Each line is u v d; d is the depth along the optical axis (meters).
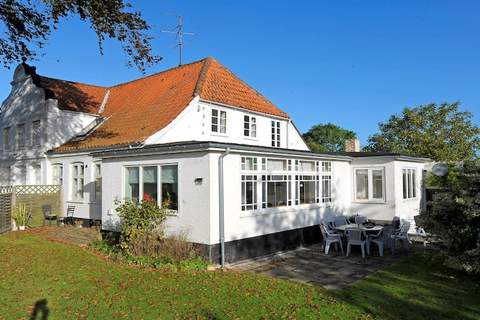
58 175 20.55
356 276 9.66
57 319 6.57
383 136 32.38
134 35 15.04
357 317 6.60
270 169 12.53
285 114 23.56
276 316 6.64
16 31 15.58
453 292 8.05
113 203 13.32
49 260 11.00
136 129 17.86
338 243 13.52
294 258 11.84
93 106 23.42
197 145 10.54
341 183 16.48
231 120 20.05
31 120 22.25
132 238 10.94
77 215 19.02
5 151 24.41
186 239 10.88
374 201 16.50
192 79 20.47
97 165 18.14
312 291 8.15
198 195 10.74
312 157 14.34
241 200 11.37
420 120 30.33
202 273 9.51
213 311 6.87
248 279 9.07
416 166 18.14
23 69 23.33
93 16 13.73
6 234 16.09
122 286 8.38
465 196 9.23
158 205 11.67
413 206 17.47
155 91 21.67
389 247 13.52
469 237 9.30
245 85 22.67
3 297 7.72
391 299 7.59
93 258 11.26
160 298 7.57
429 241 10.50
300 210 13.70
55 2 13.12
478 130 29.91
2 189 17.22
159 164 11.90
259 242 11.86
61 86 23.72
